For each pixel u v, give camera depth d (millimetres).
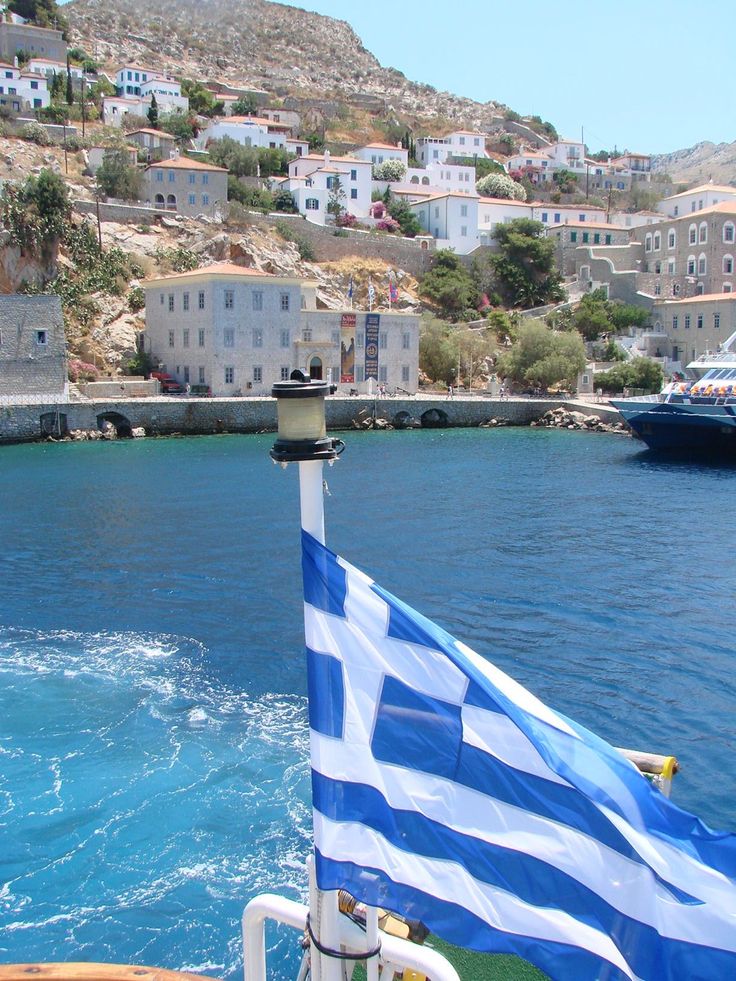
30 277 96000
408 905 6098
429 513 46125
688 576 33875
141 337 97812
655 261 139625
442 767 6375
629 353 117250
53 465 62375
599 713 21375
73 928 13602
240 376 90750
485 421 97875
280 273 111250
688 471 63656
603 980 6152
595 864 6340
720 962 6234
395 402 93750
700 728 20594
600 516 46000
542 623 28125
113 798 17031
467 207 139375
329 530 41531
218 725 20219
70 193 107625
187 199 117312
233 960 12984
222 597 30469
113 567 34406
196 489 52531
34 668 23672
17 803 16859
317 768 6227
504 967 10953
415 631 6453
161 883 14578
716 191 164875
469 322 121812
